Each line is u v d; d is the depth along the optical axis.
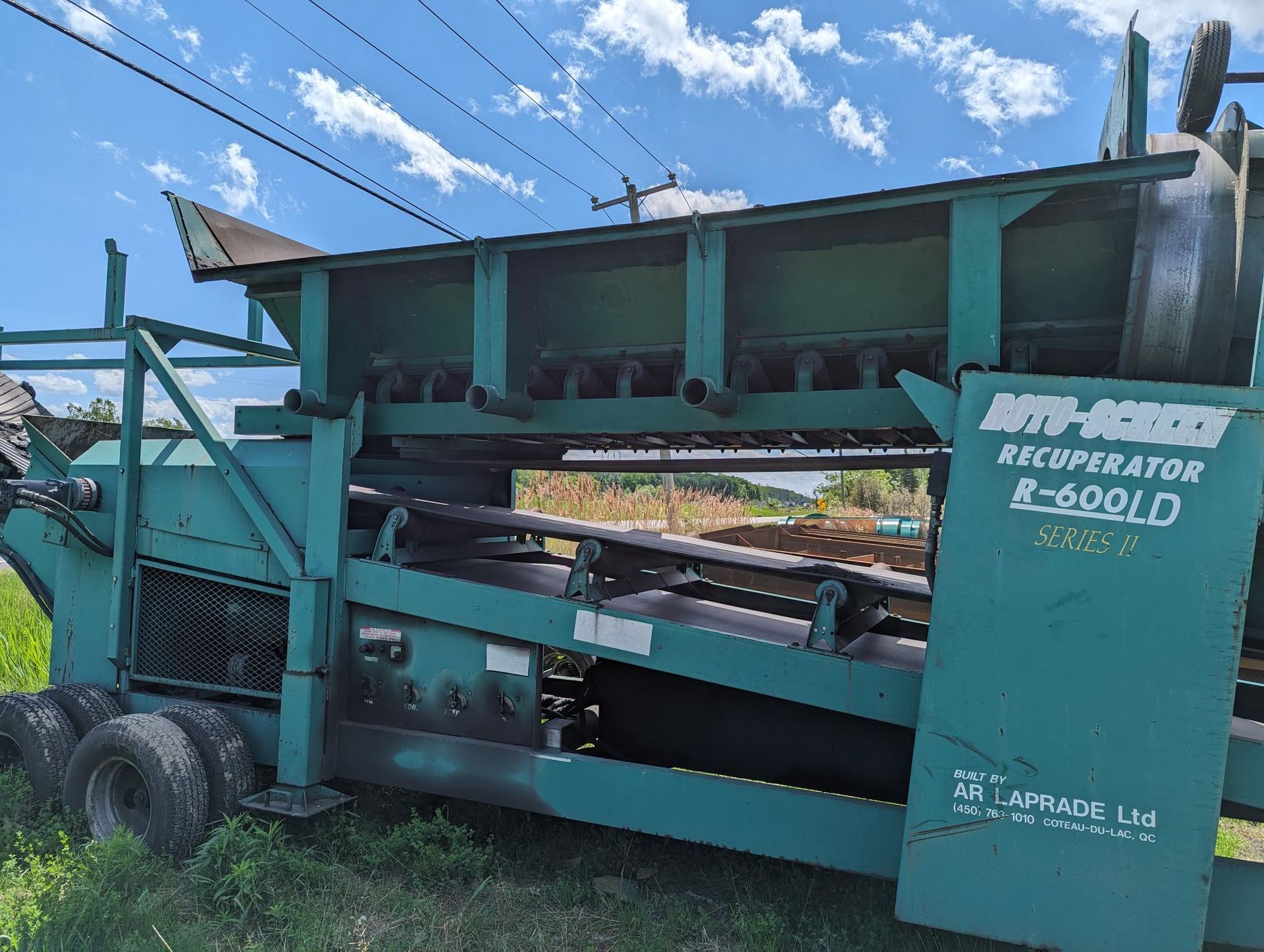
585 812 3.33
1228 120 2.84
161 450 4.45
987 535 2.54
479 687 3.59
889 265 3.38
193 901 3.29
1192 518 2.36
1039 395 2.51
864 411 3.19
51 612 5.09
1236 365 2.68
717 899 3.46
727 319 3.39
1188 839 2.33
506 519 3.96
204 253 4.30
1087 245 3.07
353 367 4.17
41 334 4.70
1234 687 2.30
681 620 3.46
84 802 3.78
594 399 3.81
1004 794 2.49
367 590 3.77
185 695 4.26
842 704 2.96
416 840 3.56
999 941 2.81
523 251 3.56
